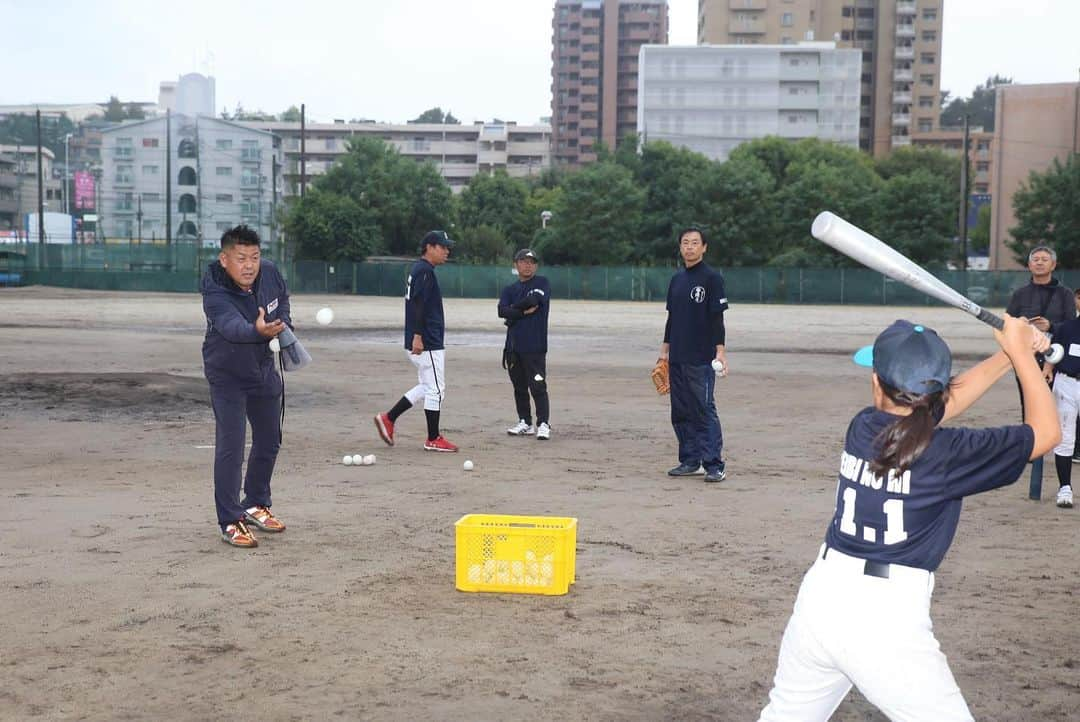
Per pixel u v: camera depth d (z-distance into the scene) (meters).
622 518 7.89
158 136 107.38
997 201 74.31
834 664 3.07
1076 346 8.45
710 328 9.38
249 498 7.41
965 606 5.79
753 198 69.81
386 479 9.38
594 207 71.00
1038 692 4.59
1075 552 7.02
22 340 25.09
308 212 72.75
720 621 5.50
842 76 126.06
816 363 22.41
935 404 3.12
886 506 3.03
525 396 12.16
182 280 59.53
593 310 47.12
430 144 153.00
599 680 4.67
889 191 69.75
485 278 60.19
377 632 5.28
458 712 4.30
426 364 10.80
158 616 5.49
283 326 6.61
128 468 9.82
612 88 152.00
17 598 5.77
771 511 8.20
